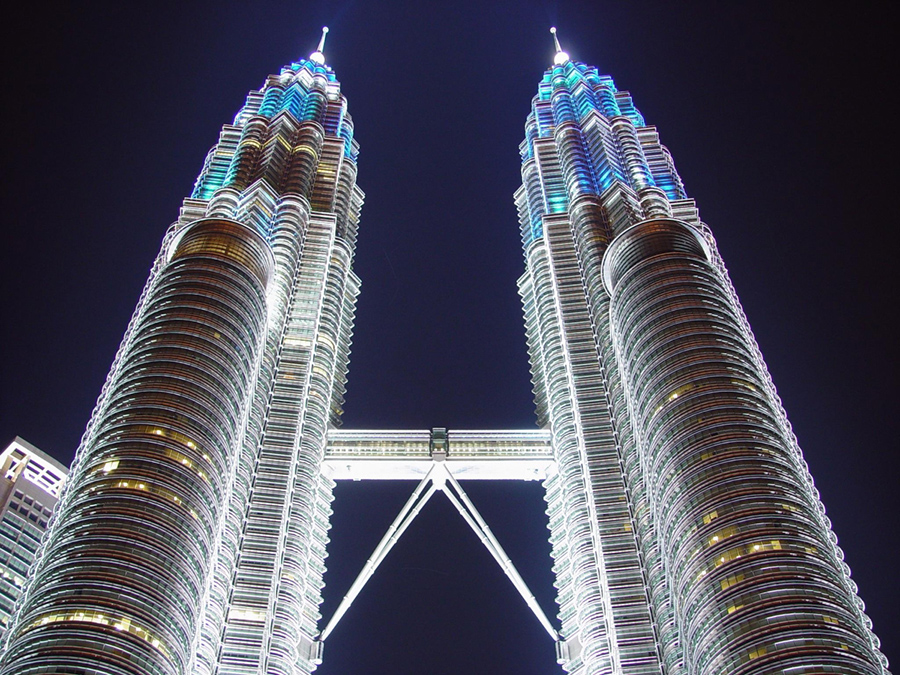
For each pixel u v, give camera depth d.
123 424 161.62
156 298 191.00
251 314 194.38
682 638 152.38
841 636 130.00
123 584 136.75
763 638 131.75
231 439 173.00
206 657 164.38
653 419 175.88
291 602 182.75
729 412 167.88
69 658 125.06
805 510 151.38
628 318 199.50
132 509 147.38
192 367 173.75
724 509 151.75
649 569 181.25
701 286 198.62
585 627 182.38
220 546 180.00
